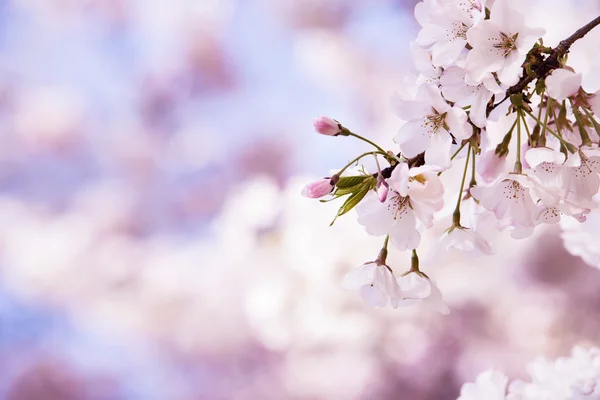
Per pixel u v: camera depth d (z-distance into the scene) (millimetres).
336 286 2984
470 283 3504
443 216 1146
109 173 4562
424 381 3352
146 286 4090
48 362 4230
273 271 3014
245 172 4496
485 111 1100
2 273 4211
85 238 4277
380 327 3223
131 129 4652
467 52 1110
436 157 1099
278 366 3637
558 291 3484
